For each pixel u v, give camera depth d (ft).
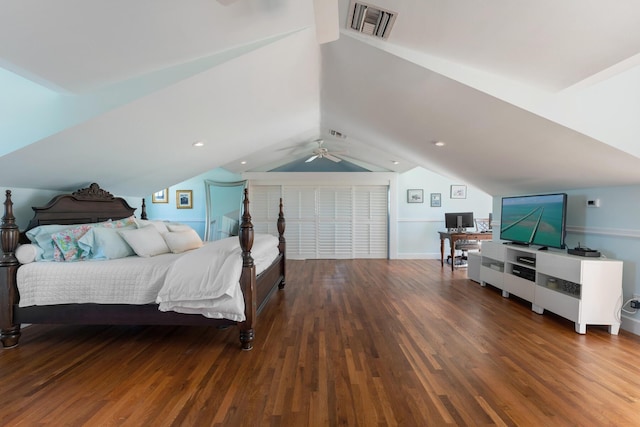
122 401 6.31
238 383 6.97
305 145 21.24
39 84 7.72
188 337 9.62
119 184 13.93
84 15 5.58
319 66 10.16
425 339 9.31
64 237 9.70
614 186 10.24
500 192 15.83
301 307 12.45
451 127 10.77
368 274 18.83
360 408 6.07
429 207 24.35
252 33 7.32
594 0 4.96
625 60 6.26
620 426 5.52
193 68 7.86
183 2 5.68
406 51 7.85
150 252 10.75
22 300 8.87
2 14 5.28
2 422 5.67
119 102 8.09
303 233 24.82
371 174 24.38
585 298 9.63
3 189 9.96
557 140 8.72
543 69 7.09
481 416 5.81
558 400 6.29
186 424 5.64
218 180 24.38
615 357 8.10
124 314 8.82
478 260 16.48
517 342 9.07
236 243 10.44
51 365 7.82
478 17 6.00
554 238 11.71
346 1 6.59
